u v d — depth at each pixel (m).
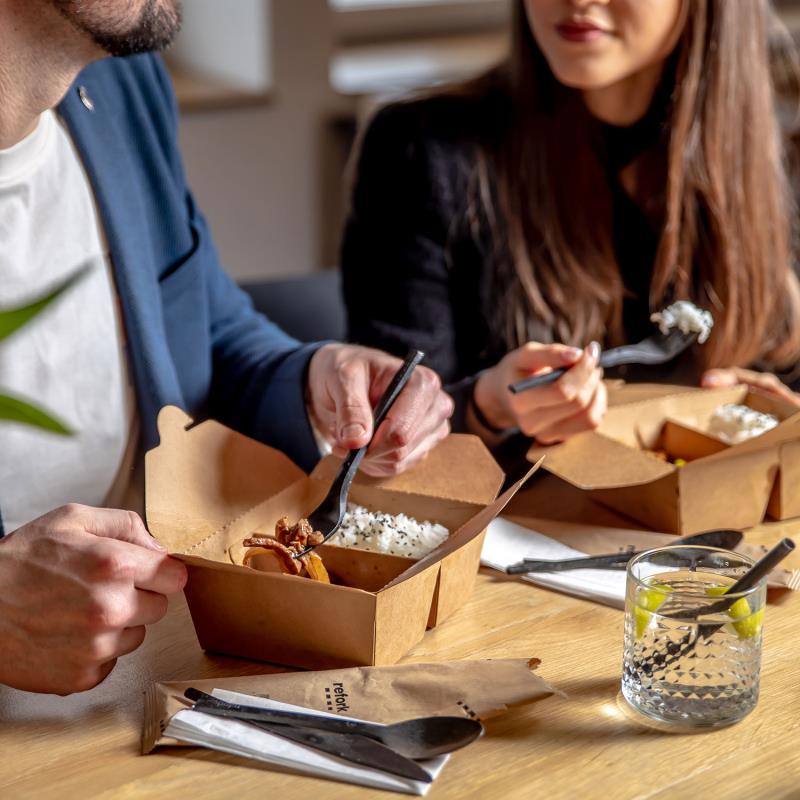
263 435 1.36
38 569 0.84
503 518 1.18
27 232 1.26
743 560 0.87
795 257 1.85
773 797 0.74
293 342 1.54
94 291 1.32
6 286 1.24
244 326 1.57
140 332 1.35
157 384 1.35
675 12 1.58
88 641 0.83
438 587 0.94
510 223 1.71
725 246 1.69
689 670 0.81
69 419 1.30
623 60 1.54
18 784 0.76
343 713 0.81
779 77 1.87
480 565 1.08
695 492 1.12
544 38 1.56
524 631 0.96
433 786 0.75
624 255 1.75
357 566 0.99
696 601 0.81
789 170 1.85
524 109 1.70
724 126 1.65
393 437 1.09
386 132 1.79
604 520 1.17
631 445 1.29
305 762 0.76
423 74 3.48
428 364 1.71
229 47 3.40
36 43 1.09
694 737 0.81
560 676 0.89
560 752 0.79
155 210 1.46
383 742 0.78
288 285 1.96
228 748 0.78
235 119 3.30
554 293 1.70
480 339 1.78
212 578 0.89
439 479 1.08
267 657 0.91
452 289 1.77
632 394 1.35
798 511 1.19
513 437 1.45
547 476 1.29
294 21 3.27
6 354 1.23
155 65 1.49
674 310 1.44
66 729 0.82
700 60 1.62
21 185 1.24
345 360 1.25
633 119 1.70
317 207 3.55
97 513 0.89
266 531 1.04
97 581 0.83
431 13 3.88
